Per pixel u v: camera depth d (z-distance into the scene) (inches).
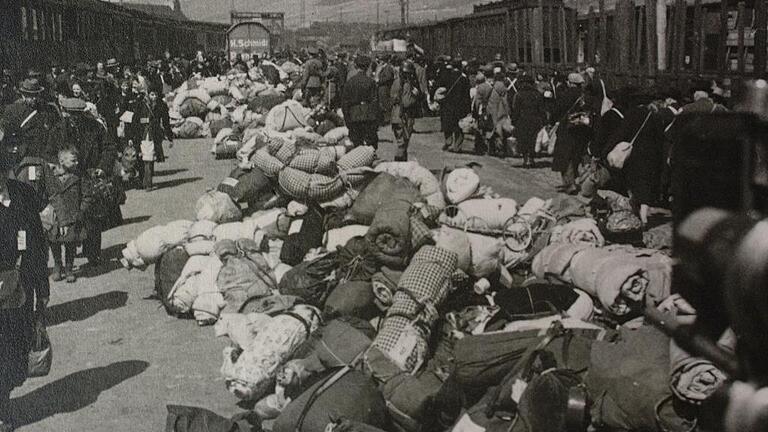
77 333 276.8
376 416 179.0
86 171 365.7
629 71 618.8
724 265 29.2
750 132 31.5
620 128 395.5
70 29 984.3
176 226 317.7
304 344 210.2
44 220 333.4
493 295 246.2
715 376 143.3
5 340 190.9
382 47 2030.0
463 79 753.6
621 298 217.5
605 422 163.2
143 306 306.3
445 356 214.2
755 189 31.0
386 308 237.9
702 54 525.3
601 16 692.1
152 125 582.2
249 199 375.2
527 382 167.8
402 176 321.7
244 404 215.9
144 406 214.7
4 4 674.8
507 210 288.7
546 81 817.5
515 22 1010.7
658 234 293.0
